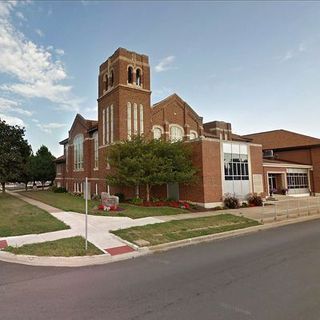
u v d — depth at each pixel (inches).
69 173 1705.2
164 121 1258.6
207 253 389.1
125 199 1030.4
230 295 237.9
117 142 989.2
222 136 1673.2
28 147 1480.1
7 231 500.4
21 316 205.8
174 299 231.6
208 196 909.2
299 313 203.5
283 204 1016.9
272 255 369.4
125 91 1130.7
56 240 441.1
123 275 298.8
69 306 221.5
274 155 1752.0
